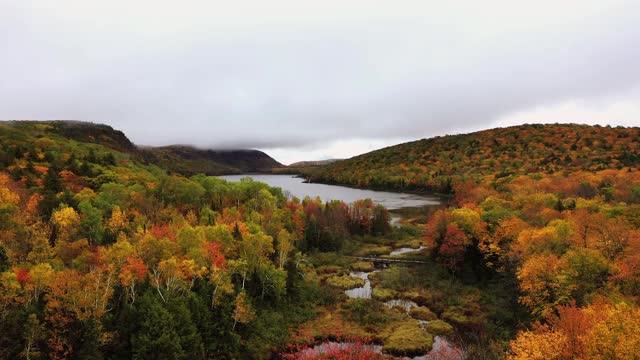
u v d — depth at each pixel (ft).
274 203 391.45
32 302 158.30
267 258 239.09
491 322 206.49
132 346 157.38
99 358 149.38
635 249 190.90
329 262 338.75
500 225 276.00
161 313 163.02
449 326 211.00
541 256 191.52
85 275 172.35
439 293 255.91
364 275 312.50
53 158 453.58
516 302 200.85
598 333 106.11
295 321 221.25
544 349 116.06
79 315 153.48
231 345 182.29
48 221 250.16
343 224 418.51
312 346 198.70
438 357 179.63
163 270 183.21
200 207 364.58
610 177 535.60
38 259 191.11
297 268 272.92
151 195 344.28
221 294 191.42
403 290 268.21
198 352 169.17
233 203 401.29
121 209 294.66
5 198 252.42
